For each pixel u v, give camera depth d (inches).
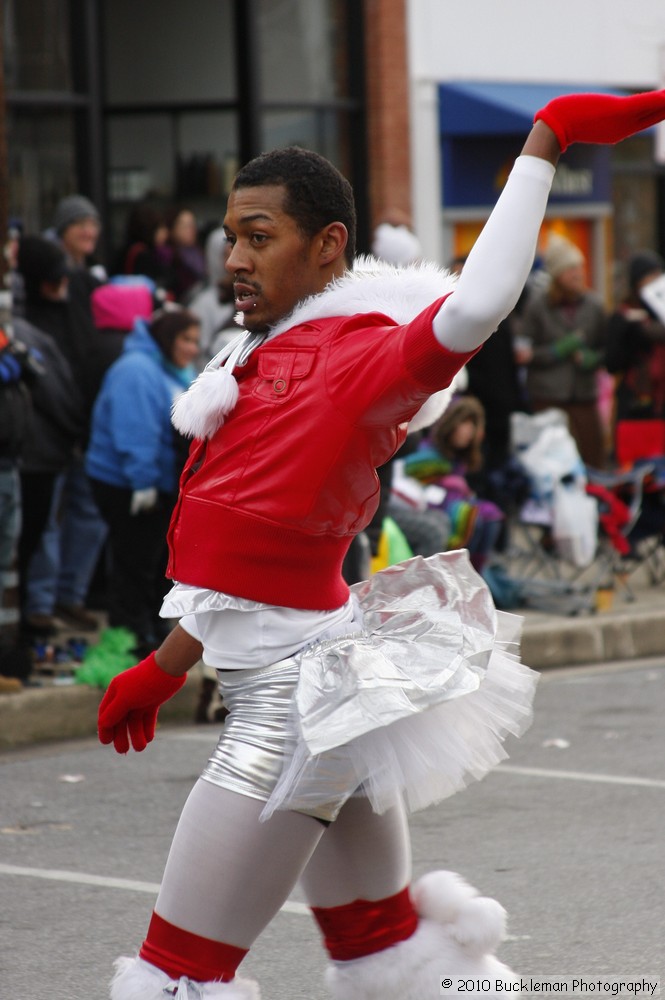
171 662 229.6
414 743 219.0
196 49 1042.1
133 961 219.5
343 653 215.5
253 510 213.6
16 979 328.5
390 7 1075.9
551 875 394.3
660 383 918.4
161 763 539.2
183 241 863.1
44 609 695.1
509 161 1156.5
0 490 596.1
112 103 1062.4
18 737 575.5
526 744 555.5
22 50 904.9
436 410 232.2
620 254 1315.2
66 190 930.1
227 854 213.5
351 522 218.5
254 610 216.7
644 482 809.5
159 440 627.8
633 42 1245.1
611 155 1280.8
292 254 216.7
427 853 417.4
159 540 642.8
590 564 783.7
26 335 660.1
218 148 1044.5
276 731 215.3
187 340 637.9
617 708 620.7
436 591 233.5
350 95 1079.0
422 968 231.6
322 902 235.8
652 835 432.1
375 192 1080.8
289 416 211.8
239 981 219.1
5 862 420.5
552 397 941.8
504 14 1156.5
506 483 791.7
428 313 202.5
